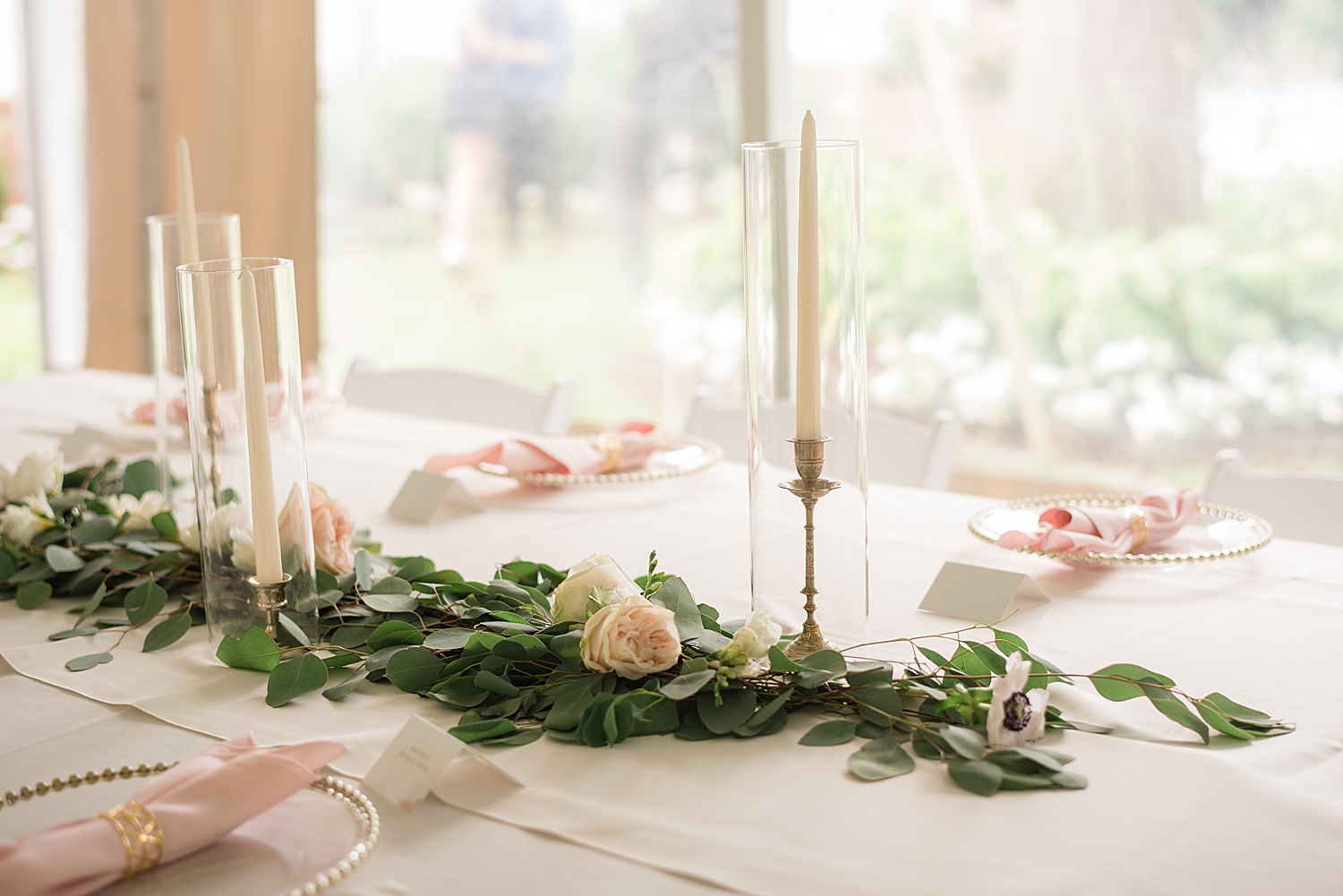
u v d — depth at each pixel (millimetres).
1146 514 1427
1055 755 897
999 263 3211
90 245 4305
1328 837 784
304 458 1110
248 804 761
